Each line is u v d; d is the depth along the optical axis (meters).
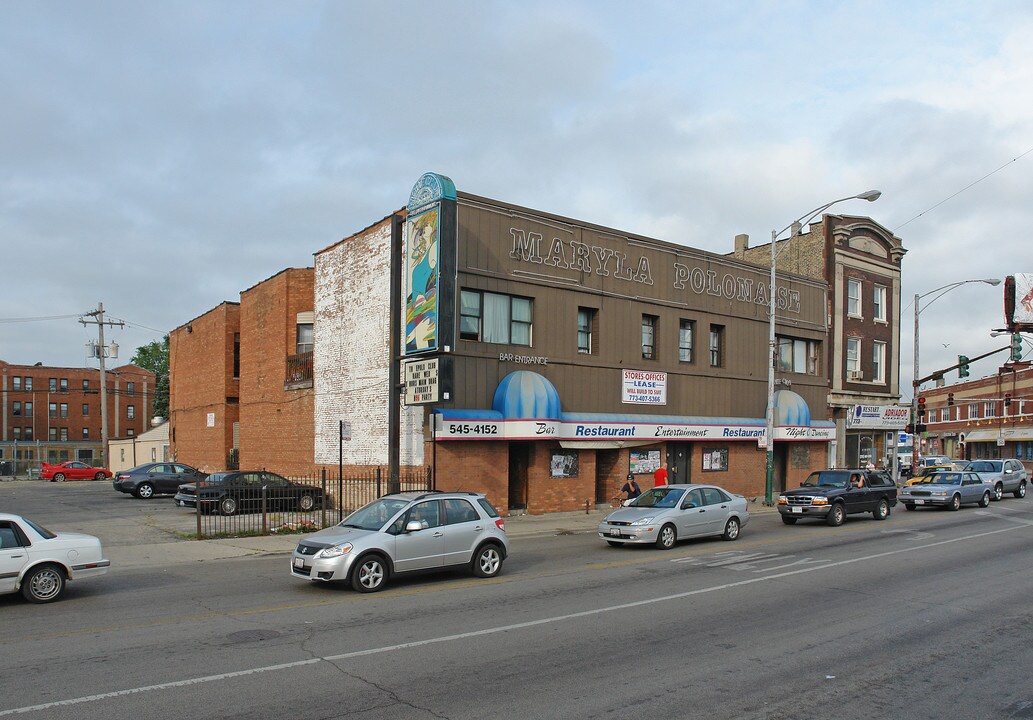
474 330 23.86
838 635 9.55
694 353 30.67
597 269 27.20
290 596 11.95
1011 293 40.03
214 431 38.78
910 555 16.73
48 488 42.56
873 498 24.83
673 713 6.72
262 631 9.56
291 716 6.56
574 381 26.23
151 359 97.25
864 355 39.34
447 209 21.84
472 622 10.09
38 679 7.53
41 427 89.31
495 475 23.92
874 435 40.03
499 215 24.48
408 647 8.80
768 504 29.95
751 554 16.91
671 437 28.67
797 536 20.42
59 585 11.56
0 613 10.70
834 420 37.97
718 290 31.67
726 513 19.36
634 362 28.23
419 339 22.27
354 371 26.53
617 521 17.89
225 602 11.46
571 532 21.52
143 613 10.66
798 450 35.19
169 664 8.07
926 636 9.53
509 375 24.09
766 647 8.95
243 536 19.53
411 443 23.52
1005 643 9.21
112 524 22.20
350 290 27.06
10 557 11.18
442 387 21.66
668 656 8.53
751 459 32.75
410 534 12.78
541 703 6.94
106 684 7.38
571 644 9.00
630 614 10.66
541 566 15.18
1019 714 6.80
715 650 8.80
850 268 38.72
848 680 7.71
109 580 13.60
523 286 24.97
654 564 15.42
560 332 25.95
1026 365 67.62
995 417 72.00
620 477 27.38
